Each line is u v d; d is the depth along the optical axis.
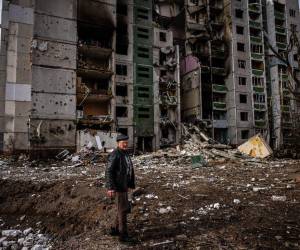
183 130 40.25
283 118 45.62
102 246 4.83
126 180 5.02
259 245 4.55
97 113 35.88
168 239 4.98
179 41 47.84
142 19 40.75
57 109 31.47
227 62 46.62
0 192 11.01
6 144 31.14
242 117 45.09
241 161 22.52
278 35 50.88
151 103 39.41
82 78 36.00
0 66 34.72
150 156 26.23
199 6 47.66
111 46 36.06
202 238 4.96
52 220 8.11
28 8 33.78
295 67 47.50
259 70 47.59
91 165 22.20
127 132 37.06
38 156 29.23
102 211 7.25
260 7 49.34
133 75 38.62
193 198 8.25
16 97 31.86
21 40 32.91
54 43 32.19
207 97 44.72
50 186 11.31
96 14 34.97
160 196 8.62
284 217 6.12
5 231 7.07
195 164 19.20
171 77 41.88
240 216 6.29
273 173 14.30
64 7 33.06
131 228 5.67
